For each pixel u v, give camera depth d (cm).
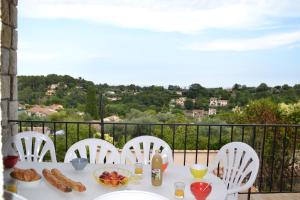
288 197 350
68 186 162
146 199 134
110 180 167
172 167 212
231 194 209
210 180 188
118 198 133
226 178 229
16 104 371
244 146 229
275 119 605
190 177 192
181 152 638
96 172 192
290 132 559
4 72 333
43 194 157
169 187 174
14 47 359
